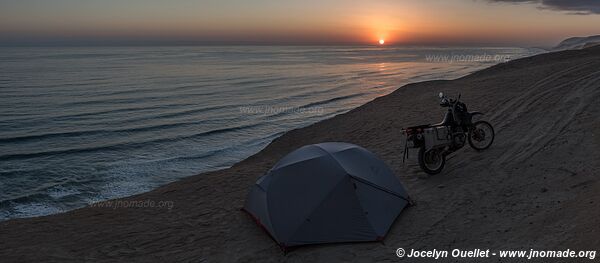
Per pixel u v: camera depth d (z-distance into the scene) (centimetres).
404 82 6650
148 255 716
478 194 759
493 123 1266
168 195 1130
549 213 628
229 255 669
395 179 768
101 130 3159
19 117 3875
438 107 1864
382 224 660
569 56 3212
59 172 2086
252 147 2408
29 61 16200
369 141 1480
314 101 4447
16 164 2277
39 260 737
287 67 12038
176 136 2858
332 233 648
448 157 1005
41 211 1554
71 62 15475
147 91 6006
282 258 630
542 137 1012
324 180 693
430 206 743
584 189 680
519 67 3080
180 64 13988
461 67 10475
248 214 827
